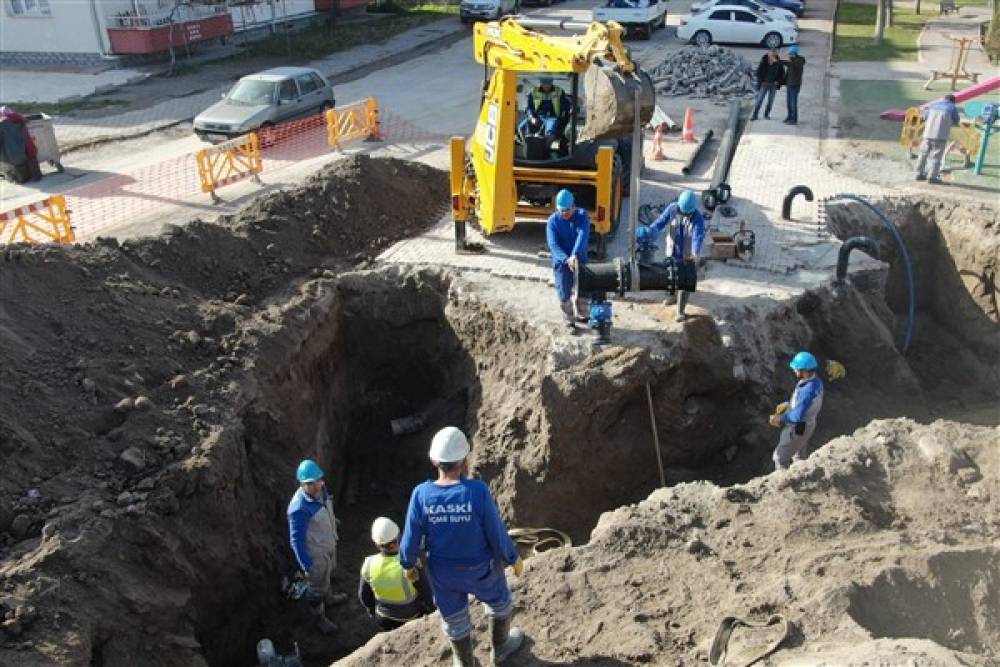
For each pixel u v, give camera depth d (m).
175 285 11.61
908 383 12.46
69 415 8.95
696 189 16.38
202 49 32.34
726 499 8.23
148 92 26.19
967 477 8.34
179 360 10.36
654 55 29.05
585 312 11.44
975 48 30.28
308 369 11.62
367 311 12.91
